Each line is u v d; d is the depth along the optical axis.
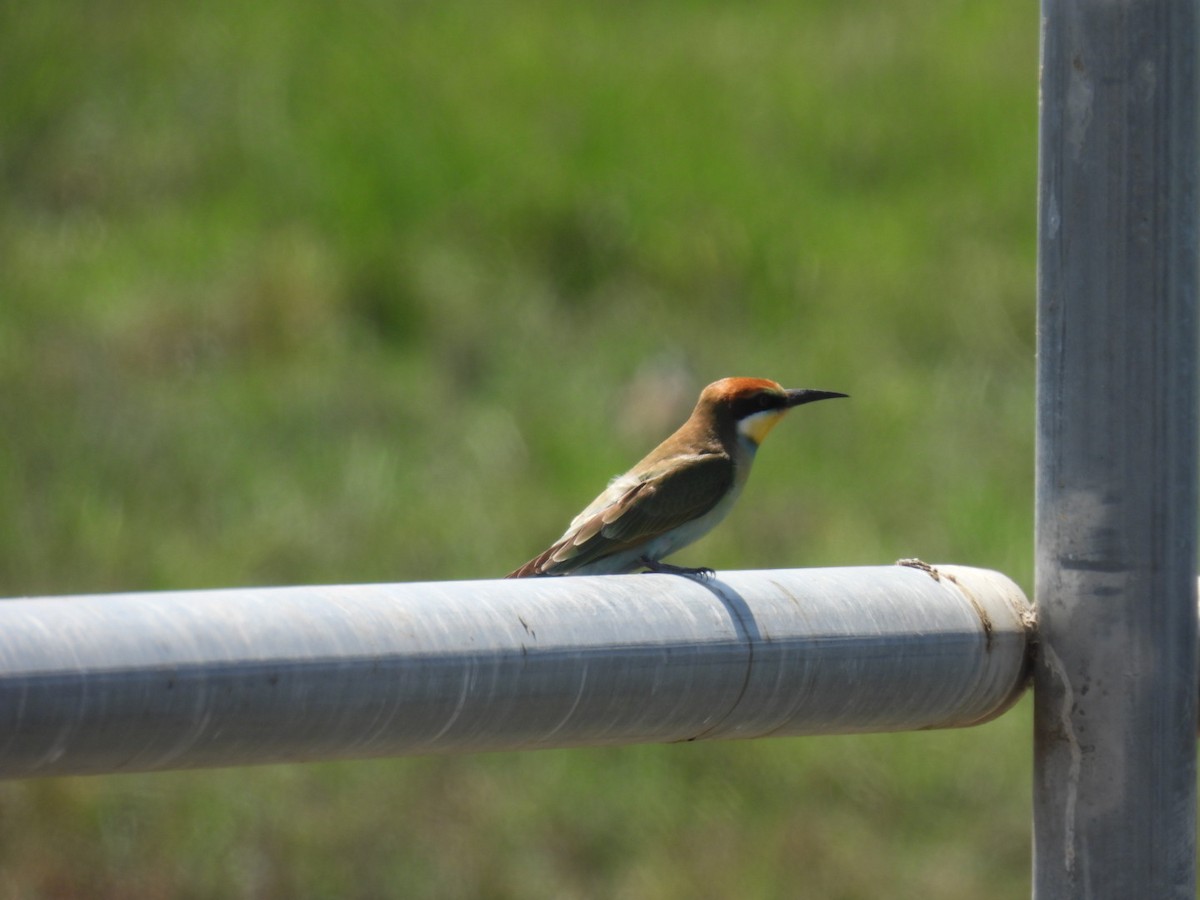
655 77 22.42
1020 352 17.58
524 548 14.76
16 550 14.75
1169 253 3.85
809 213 19.86
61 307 18.09
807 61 23.00
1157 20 3.80
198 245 19.20
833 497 15.30
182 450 16.02
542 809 11.84
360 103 21.55
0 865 11.42
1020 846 11.69
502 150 20.55
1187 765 3.93
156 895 11.38
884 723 3.89
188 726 3.13
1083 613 3.88
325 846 11.58
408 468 15.91
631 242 19.22
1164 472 3.86
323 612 3.29
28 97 21.64
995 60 22.70
